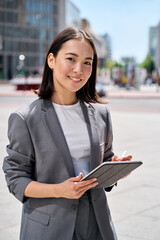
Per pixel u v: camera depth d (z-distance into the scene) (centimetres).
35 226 187
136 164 186
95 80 213
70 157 187
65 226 185
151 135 1080
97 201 192
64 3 10388
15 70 9581
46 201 187
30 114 189
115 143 940
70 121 197
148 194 534
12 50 9544
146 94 3791
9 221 429
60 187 175
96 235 197
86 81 196
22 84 3894
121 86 5462
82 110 202
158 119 1526
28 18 9719
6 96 3080
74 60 189
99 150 198
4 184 557
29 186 182
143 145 912
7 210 462
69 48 188
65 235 184
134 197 521
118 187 566
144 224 430
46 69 200
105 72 4428
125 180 603
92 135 197
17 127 187
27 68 9675
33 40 9794
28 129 187
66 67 189
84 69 191
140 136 1057
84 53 189
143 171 658
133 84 4831
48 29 10025
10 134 190
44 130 187
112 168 175
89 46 191
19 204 483
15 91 3853
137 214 459
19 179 185
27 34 9725
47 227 185
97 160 195
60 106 198
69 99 201
